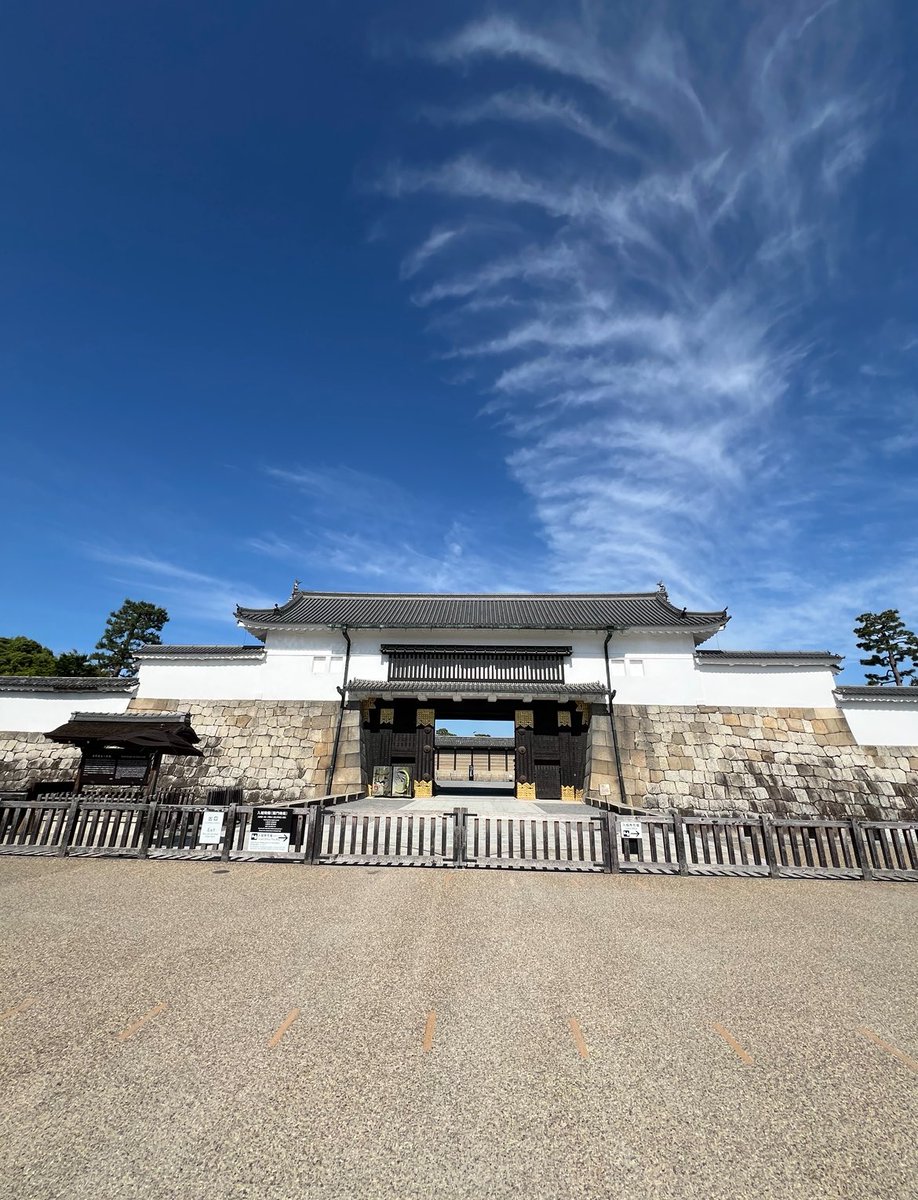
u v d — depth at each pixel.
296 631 22.52
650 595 25.97
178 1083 3.34
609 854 9.39
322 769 20.48
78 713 13.57
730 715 20.66
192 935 5.95
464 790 27.81
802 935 6.36
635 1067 3.63
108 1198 2.50
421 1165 2.74
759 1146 2.93
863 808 18.53
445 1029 4.06
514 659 22.02
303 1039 3.88
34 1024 4.03
